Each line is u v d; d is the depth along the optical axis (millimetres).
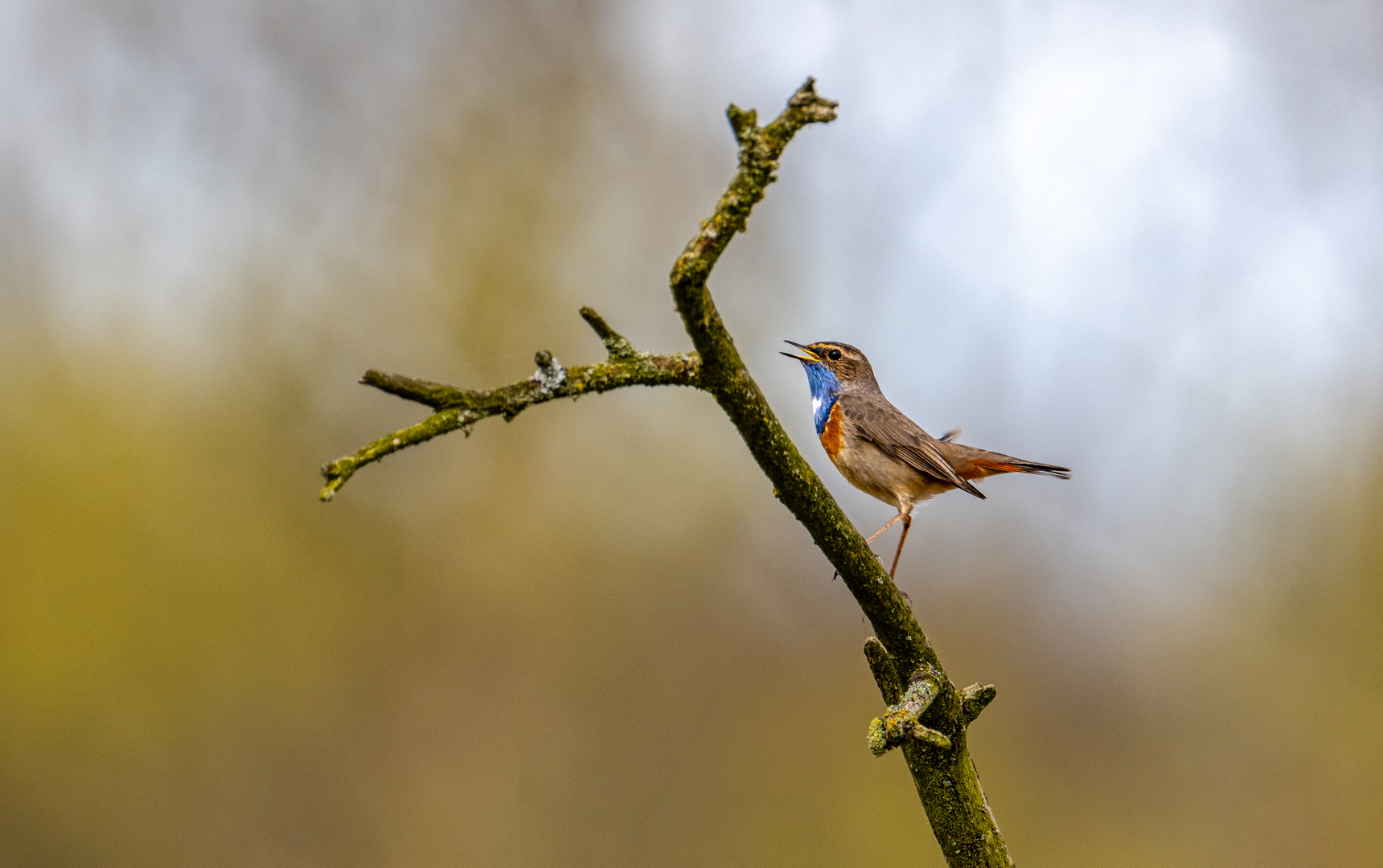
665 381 3592
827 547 4008
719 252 3422
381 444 3170
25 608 14852
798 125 3436
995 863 4336
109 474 15547
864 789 15055
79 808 14422
